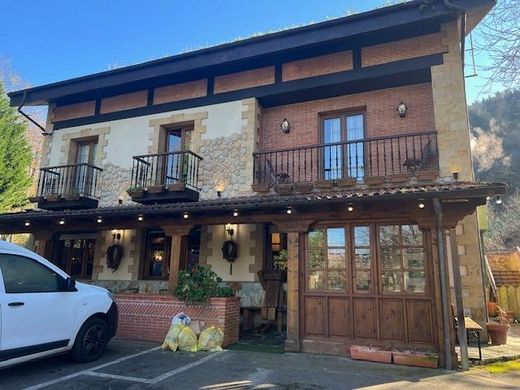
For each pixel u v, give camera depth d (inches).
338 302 247.6
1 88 759.1
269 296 348.5
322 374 198.8
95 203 444.5
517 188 916.0
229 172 393.4
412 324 229.3
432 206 230.8
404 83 358.6
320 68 375.6
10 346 178.1
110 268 427.5
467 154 307.9
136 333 288.7
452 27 333.1
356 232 254.2
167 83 445.4
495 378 195.2
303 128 394.3
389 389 175.9
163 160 430.3
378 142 358.0
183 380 186.7
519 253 498.3
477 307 282.2
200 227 398.3
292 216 265.3
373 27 338.3
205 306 275.3
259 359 229.6
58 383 180.7
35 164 968.3
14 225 376.8
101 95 478.0
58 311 203.6
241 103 403.9
